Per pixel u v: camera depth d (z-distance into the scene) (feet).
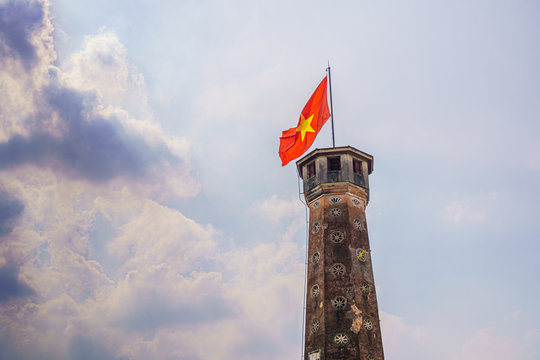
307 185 201.46
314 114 196.03
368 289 181.37
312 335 175.63
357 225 191.62
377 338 174.81
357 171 201.87
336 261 183.11
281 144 201.87
